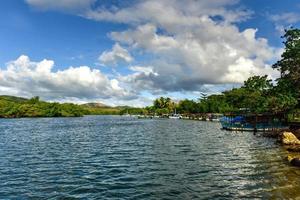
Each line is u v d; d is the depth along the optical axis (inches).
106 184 904.3
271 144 1822.1
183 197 764.0
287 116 2669.8
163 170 1095.6
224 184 873.5
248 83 4180.6
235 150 1582.2
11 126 4429.1
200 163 1221.1
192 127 3902.6
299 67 2250.2
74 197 777.6
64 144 2057.1
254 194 765.3
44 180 959.6
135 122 5920.3
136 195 788.6
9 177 1006.4
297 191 770.8
